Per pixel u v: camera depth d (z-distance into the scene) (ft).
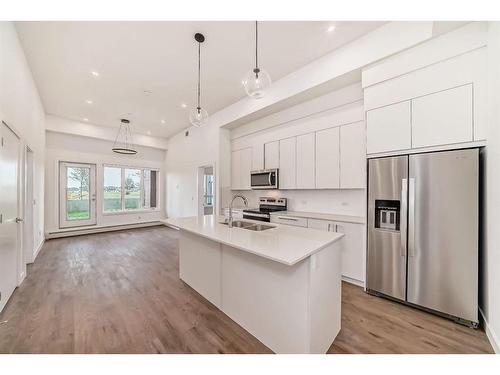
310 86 10.52
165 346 5.64
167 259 12.82
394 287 7.86
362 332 6.20
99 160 20.81
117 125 20.43
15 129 8.29
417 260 7.33
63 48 9.32
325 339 5.45
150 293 8.62
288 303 5.19
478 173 6.35
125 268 11.34
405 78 7.70
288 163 13.23
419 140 7.38
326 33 8.50
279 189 14.49
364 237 9.13
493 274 5.76
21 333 6.10
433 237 7.04
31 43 8.96
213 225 8.32
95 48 9.35
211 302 7.87
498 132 5.56
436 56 7.05
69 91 13.39
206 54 9.83
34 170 12.57
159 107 16.03
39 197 14.57
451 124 6.82
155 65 10.65
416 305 7.48
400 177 7.72
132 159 23.15
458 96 6.72
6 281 7.73
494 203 5.77
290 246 5.24
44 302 7.84
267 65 10.75
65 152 18.86
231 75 11.66
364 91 8.77
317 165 11.76
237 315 6.71
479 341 5.81
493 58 5.87
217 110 16.93
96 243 16.44
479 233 6.55
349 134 10.52
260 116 14.58
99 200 20.75
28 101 10.57
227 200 17.37
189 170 21.04
